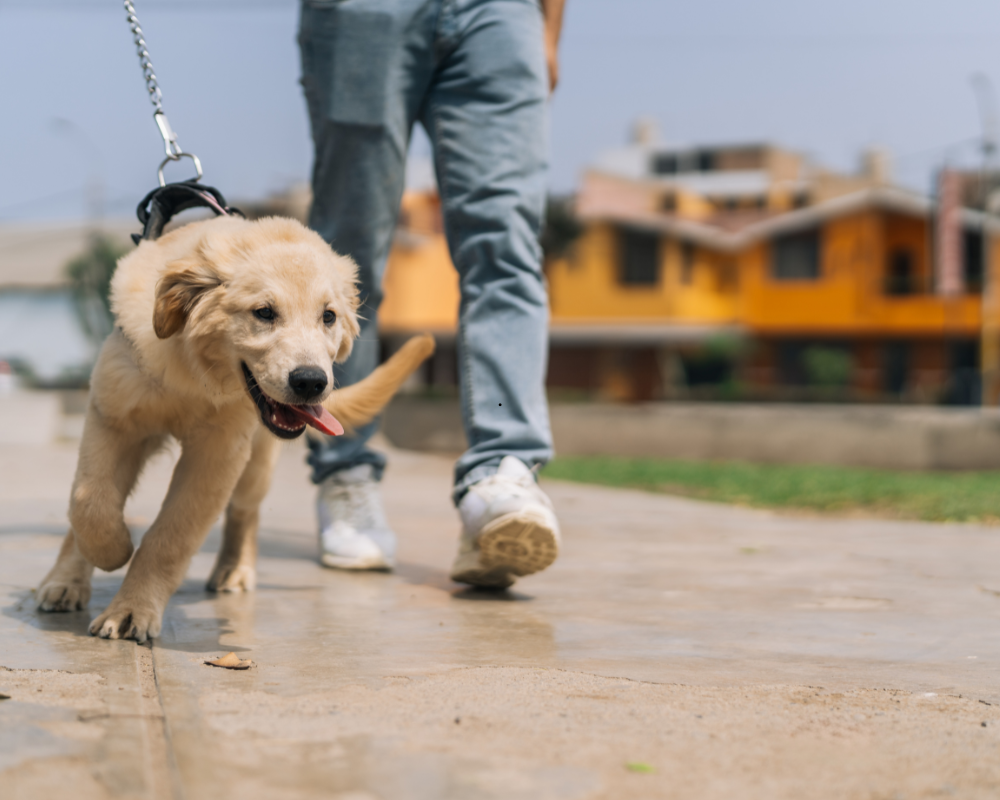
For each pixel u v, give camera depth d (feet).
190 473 9.27
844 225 109.91
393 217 12.69
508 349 11.84
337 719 6.44
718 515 20.79
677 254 110.32
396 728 6.30
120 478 9.64
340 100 12.01
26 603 9.98
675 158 167.53
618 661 8.39
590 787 5.45
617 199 133.69
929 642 9.44
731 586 12.30
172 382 8.96
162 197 10.79
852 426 40.01
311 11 12.07
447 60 12.16
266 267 8.70
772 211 123.95
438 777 5.50
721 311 115.55
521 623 9.86
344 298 9.39
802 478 30.78
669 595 11.64
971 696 7.54
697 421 42.50
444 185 12.23
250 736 6.05
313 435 12.90
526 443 11.69
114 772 5.37
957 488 27.14
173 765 5.52
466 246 12.06
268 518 17.99
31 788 5.13
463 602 10.93
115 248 120.98
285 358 8.43
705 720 6.70
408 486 26.11
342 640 8.92
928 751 6.18
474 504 11.13
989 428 38.73
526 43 12.09
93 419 9.14
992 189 106.52
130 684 7.11
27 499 19.20
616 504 22.57
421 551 14.69
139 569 8.96
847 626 10.09
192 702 6.73
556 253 107.04
